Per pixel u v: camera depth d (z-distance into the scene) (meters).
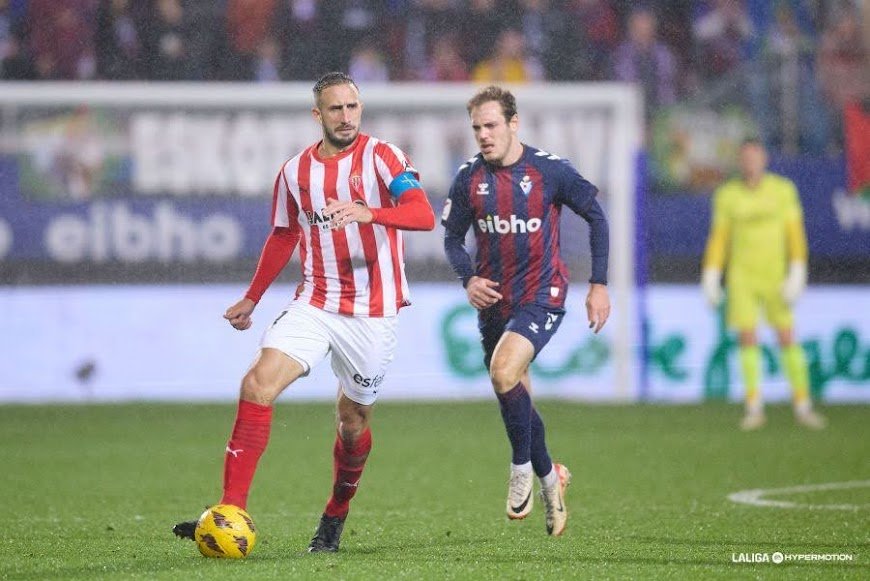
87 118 49.66
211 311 50.12
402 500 29.00
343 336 20.41
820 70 59.84
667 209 52.06
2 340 48.81
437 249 50.75
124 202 49.78
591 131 51.72
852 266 52.62
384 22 61.56
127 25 59.94
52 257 49.31
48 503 28.64
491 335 23.81
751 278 45.38
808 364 52.25
